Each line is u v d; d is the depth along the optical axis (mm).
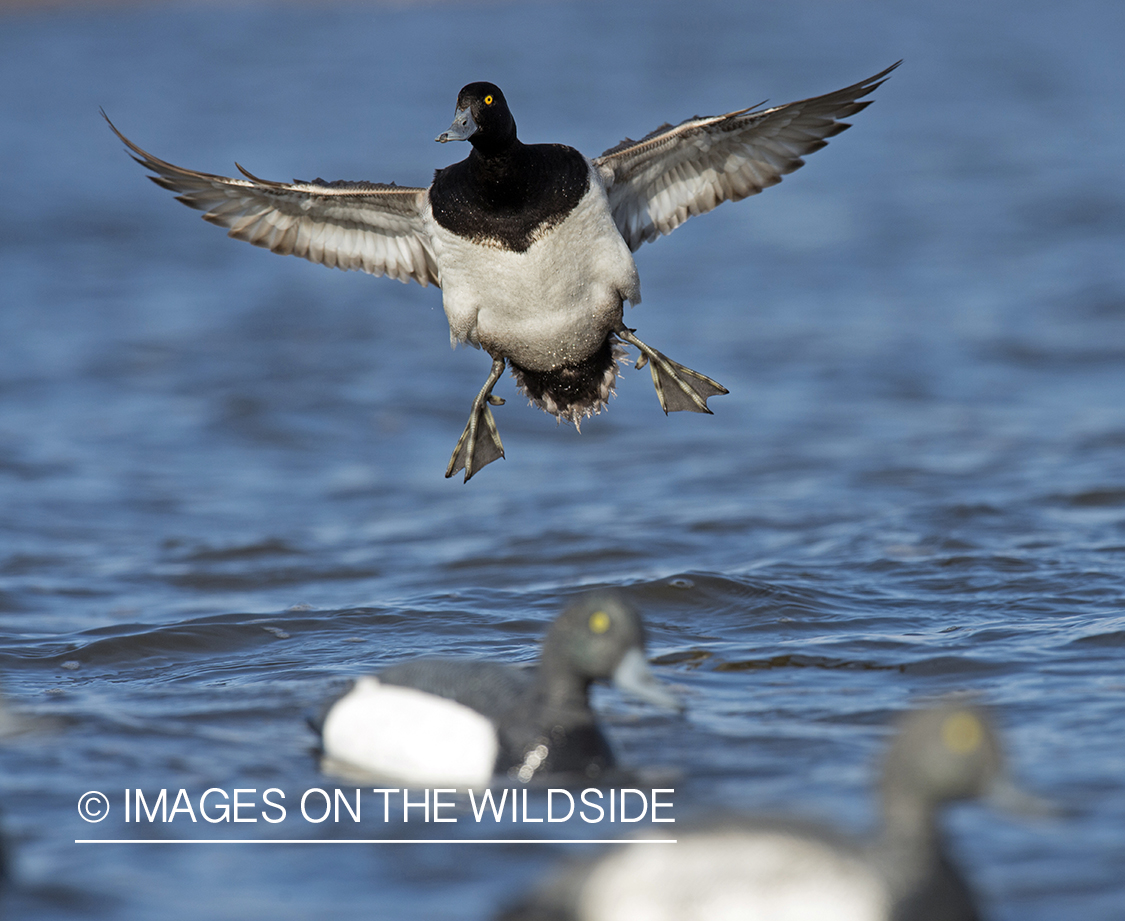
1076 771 7352
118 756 8062
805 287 30172
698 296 29734
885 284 30000
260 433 20141
